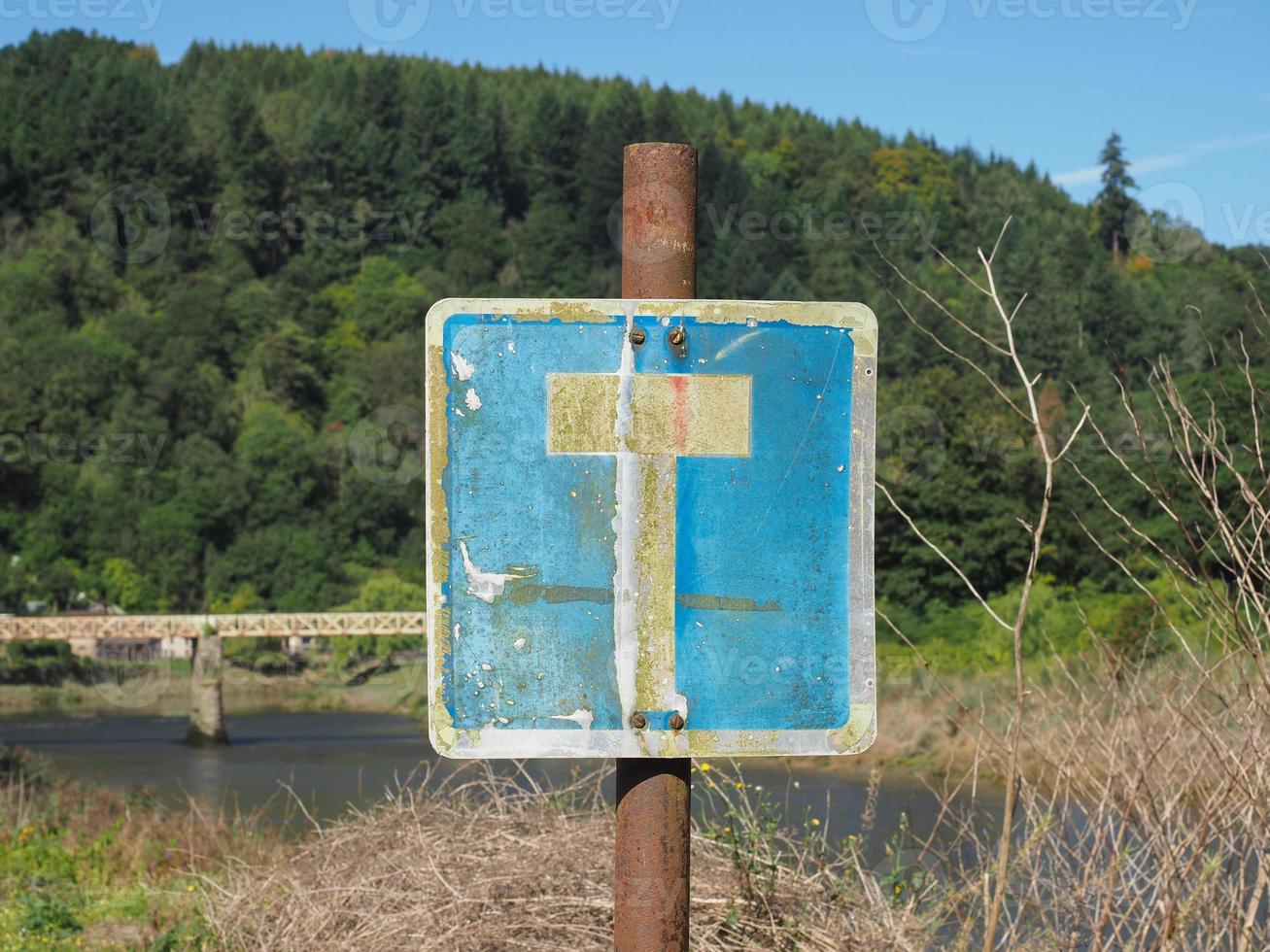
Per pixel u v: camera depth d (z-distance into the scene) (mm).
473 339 2152
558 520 2156
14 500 67062
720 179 82062
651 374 2162
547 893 5039
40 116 88375
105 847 10445
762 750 2170
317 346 82438
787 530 2176
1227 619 3539
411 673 51781
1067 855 4332
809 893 5113
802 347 2178
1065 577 27391
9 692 51688
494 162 98000
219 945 5934
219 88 107250
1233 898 3699
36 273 78812
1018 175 84312
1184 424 3486
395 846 5828
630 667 2160
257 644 53906
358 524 71312
